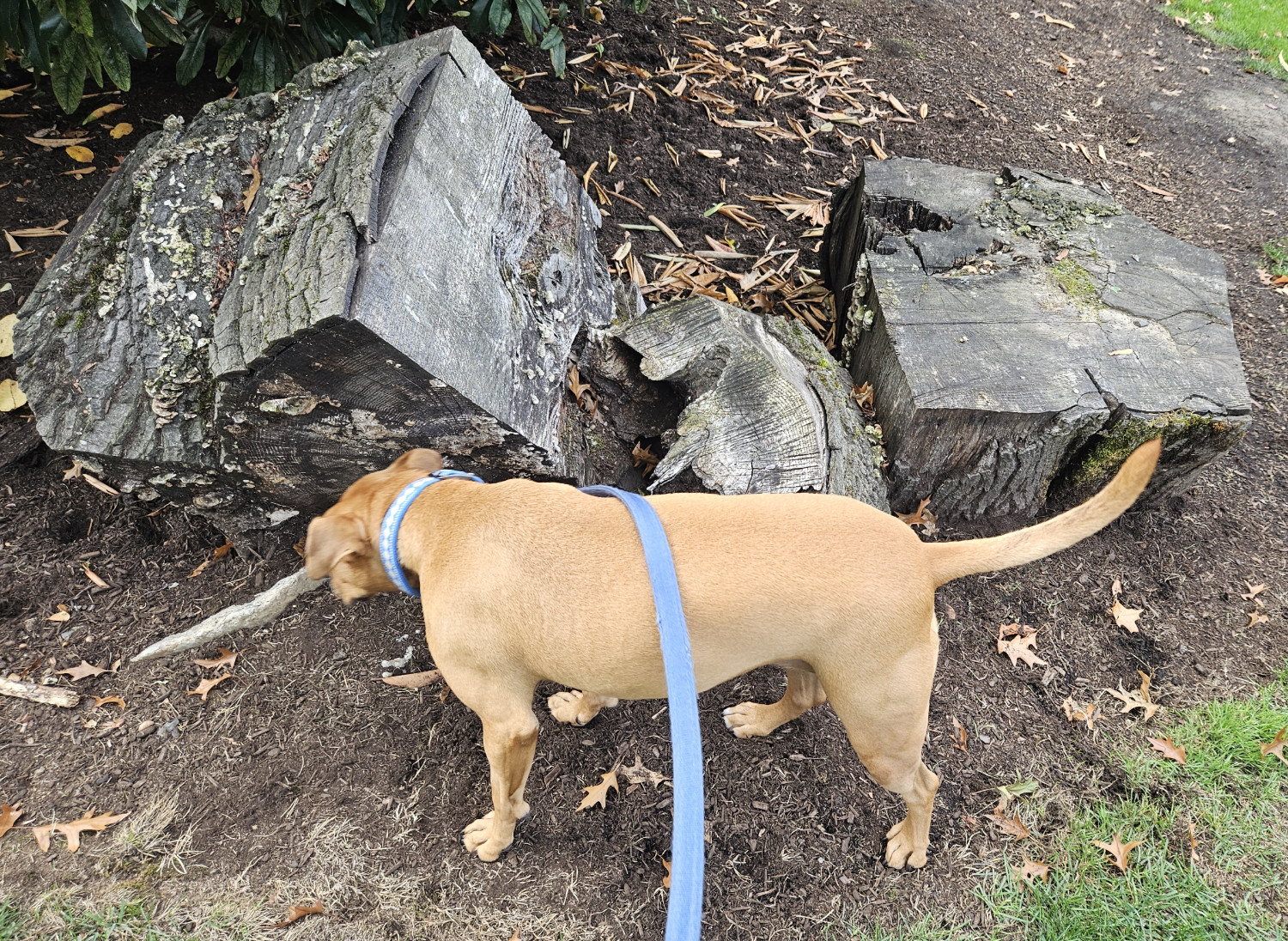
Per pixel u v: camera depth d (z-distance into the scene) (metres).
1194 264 3.71
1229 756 2.79
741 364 3.05
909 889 2.43
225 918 2.20
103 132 4.30
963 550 2.01
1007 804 2.62
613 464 3.29
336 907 2.26
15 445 3.17
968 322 3.35
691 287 4.19
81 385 2.56
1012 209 3.94
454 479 2.20
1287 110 6.78
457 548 2.01
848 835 2.53
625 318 3.56
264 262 2.45
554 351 2.97
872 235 3.85
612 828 2.48
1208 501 3.71
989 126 5.91
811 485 2.92
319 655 2.79
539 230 3.19
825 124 5.50
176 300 2.56
